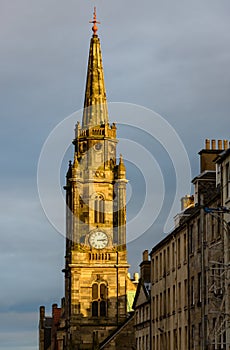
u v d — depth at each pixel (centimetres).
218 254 8300
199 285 9188
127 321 16525
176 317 10412
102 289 17762
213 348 8200
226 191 8100
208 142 10256
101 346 16700
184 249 10031
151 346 12238
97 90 18938
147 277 13350
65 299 18625
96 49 19262
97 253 17850
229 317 7619
